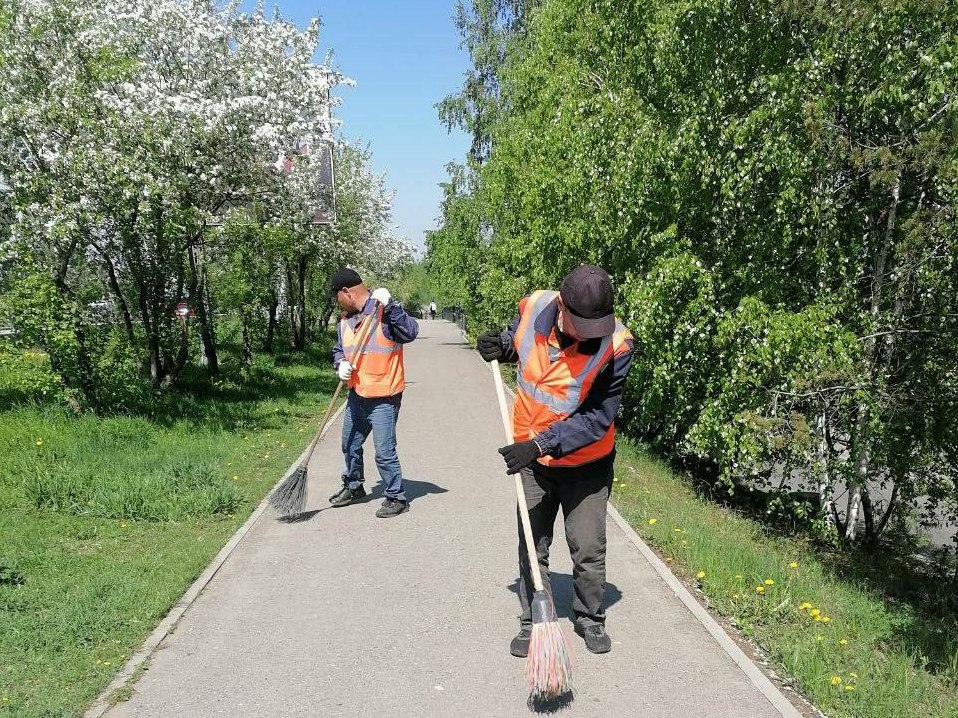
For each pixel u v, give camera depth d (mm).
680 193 9742
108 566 5242
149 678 3738
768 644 4125
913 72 7246
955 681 4148
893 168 7438
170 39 12211
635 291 9445
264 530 6129
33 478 6988
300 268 23734
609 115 10711
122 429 9172
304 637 4188
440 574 5125
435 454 9258
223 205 12758
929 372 8109
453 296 35594
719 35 8969
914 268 7934
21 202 9438
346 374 6293
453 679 3734
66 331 9180
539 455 3703
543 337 3820
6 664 3797
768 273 8852
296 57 12922
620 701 3531
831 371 7875
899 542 10688
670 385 10008
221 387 14633
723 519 8180
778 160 7984
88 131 9461
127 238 10344
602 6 12008
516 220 18375
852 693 3631
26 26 9586
